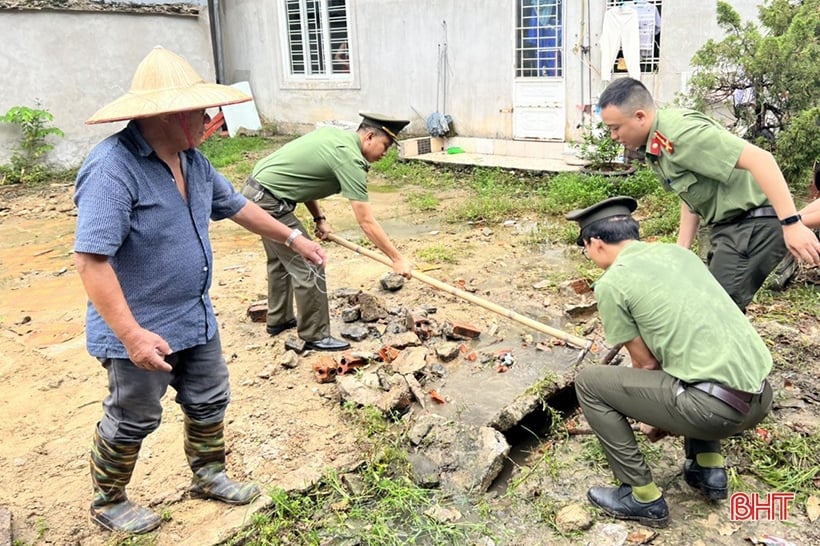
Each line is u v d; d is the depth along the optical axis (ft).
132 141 8.63
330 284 20.51
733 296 12.05
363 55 46.75
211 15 55.67
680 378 9.14
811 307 16.92
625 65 34.06
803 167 22.13
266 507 10.61
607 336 9.62
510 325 16.96
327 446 12.20
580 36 35.40
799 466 11.03
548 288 19.48
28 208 34.17
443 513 10.43
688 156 11.00
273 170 14.89
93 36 44.14
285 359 15.21
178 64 8.83
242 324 17.81
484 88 40.50
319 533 10.23
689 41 31.50
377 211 31.17
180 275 9.19
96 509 10.25
